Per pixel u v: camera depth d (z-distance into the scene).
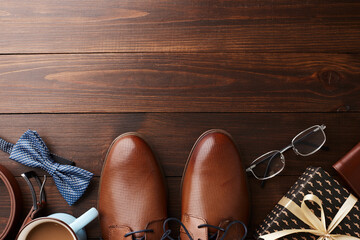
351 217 0.81
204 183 0.89
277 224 0.83
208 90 0.93
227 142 0.90
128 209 0.90
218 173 0.89
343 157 0.84
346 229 0.81
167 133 0.93
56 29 0.92
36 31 0.92
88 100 0.93
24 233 0.77
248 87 0.93
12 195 0.85
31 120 0.92
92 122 0.92
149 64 0.93
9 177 0.86
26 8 0.92
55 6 0.92
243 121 0.93
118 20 0.92
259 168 0.92
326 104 0.92
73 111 0.92
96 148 0.93
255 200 0.93
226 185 0.89
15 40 0.92
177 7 0.92
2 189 0.93
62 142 0.92
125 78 0.93
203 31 0.93
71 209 0.92
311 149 0.91
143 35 0.92
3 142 0.90
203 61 0.93
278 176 0.93
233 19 0.92
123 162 0.90
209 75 0.93
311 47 0.93
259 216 0.93
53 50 0.92
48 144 0.92
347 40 0.92
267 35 0.93
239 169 0.90
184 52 0.92
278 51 0.93
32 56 0.92
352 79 0.92
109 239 0.90
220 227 0.87
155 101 0.93
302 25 0.93
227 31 0.93
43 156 0.86
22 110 0.92
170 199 0.94
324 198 0.82
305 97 0.93
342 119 0.92
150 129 0.93
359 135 0.92
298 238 0.83
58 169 0.86
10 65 0.92
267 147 0.93
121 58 0.93
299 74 0.92
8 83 0.92
